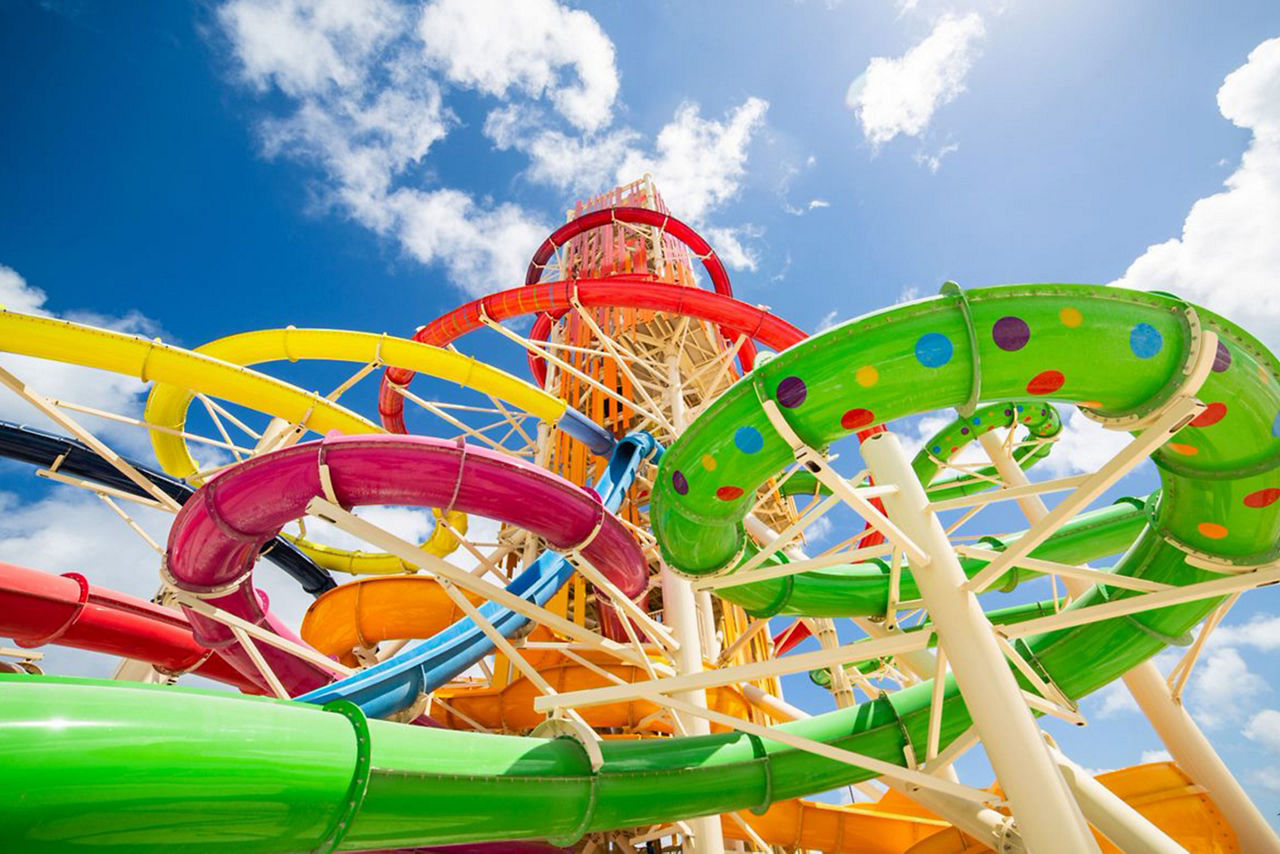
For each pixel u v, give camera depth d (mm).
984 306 7980
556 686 15969
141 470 18500
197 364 13961
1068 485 8883
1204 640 11133
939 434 20562
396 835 7590
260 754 6266
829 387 8273
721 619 23281
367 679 11469
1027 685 11562
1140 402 8242
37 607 13852
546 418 19625
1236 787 11711
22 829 4996
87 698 5625
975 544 15867
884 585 13945
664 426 20953
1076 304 7855
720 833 11930
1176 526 9688
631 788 9695
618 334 30219
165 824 5629
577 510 11445
